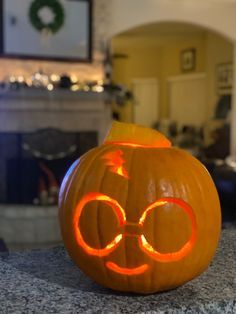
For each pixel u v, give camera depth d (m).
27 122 4.86
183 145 7.95
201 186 0.88
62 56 5.04
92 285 0.91
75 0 5.01
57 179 4.98
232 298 0.84
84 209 0.86
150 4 5.39
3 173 4.87
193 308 0.80
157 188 0.85
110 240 0.85
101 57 5.20
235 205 3.31
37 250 1.18
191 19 5.59
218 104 7.33
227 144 6.77
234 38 5.79
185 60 8.59
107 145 0.94
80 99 5.01
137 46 9.41
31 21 4.88
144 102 9.67
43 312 0.77
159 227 0.84
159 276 0.85
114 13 5.27
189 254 0.86
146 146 0.93
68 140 5.02
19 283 0.92
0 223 4.65
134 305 0.81
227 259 1.07
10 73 4.88
